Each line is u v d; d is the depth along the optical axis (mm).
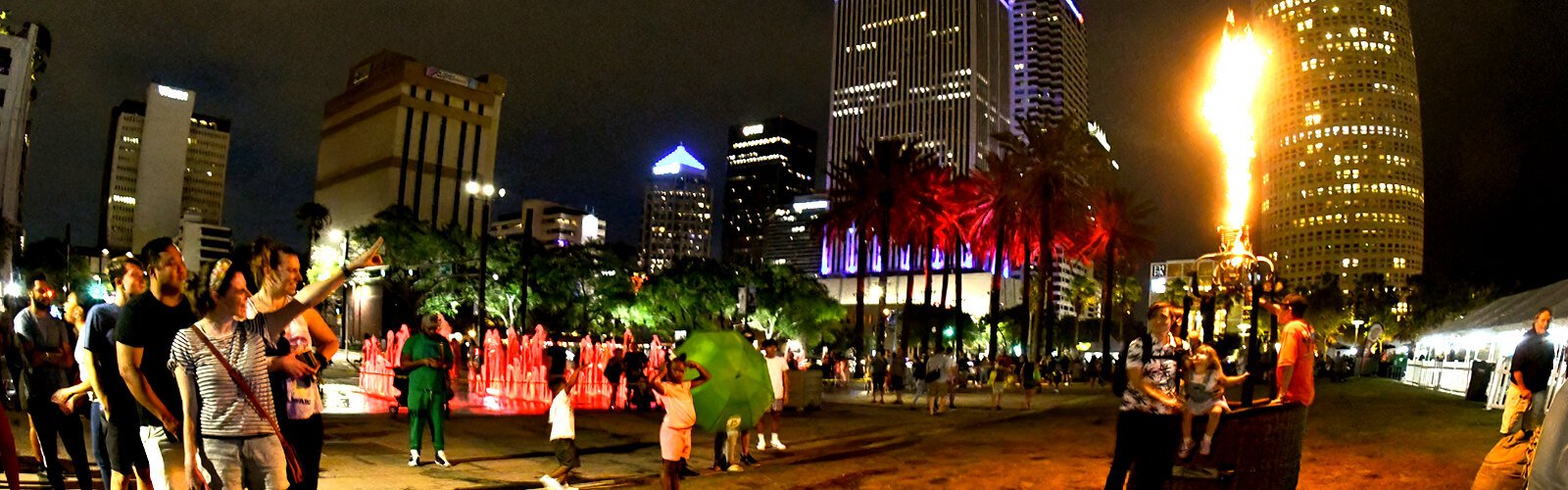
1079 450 13383
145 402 4773
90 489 7258
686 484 10055
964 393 34656
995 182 48719
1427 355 39625
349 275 5246
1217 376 6492
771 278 76500
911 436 16156
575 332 71688
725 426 10898
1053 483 10062
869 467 11414
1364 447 13062
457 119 149875
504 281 65250
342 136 154750
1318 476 10281
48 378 7203
